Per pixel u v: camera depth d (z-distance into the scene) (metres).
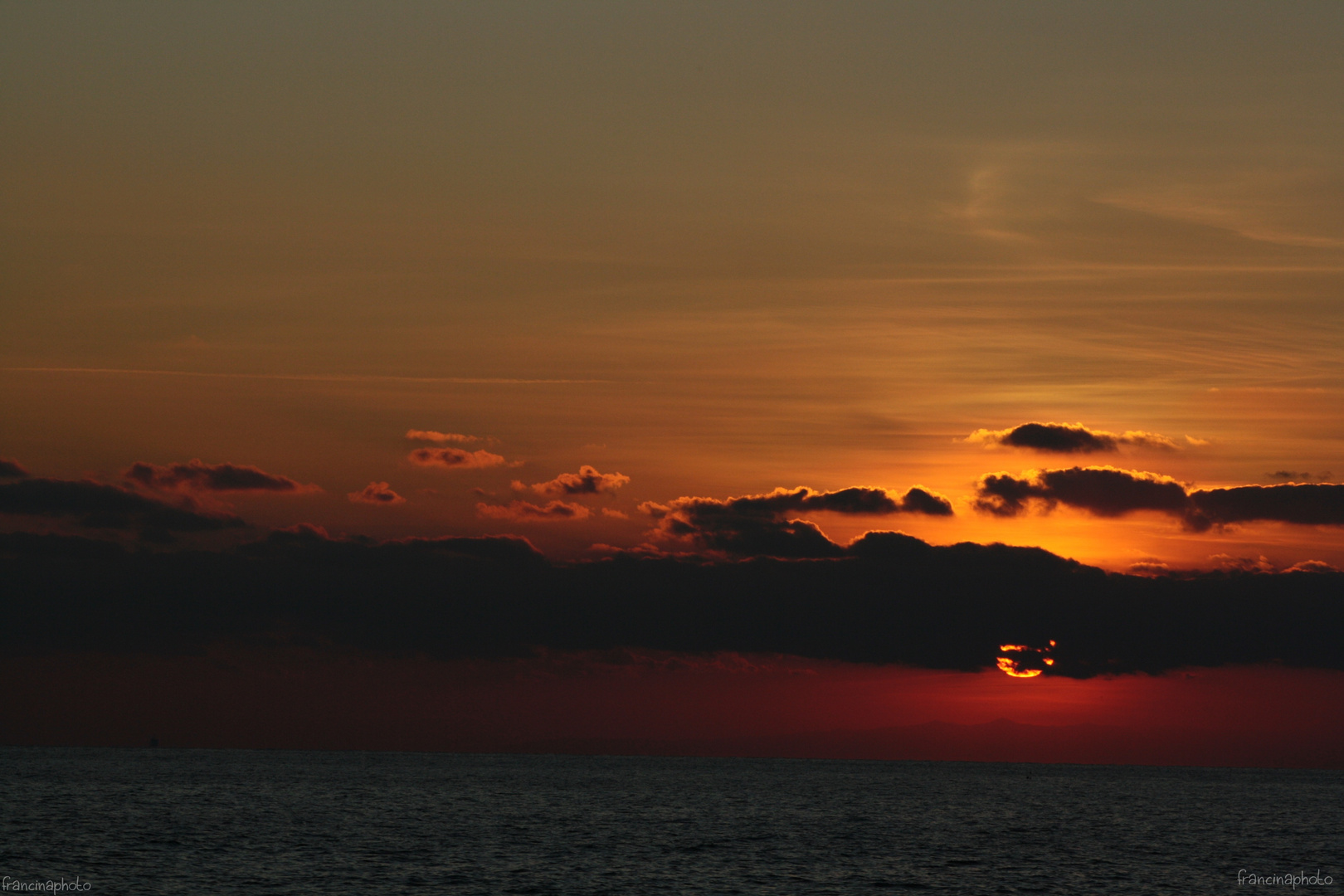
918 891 179.12
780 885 182.25
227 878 177.12
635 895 169.75
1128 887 187.88
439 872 187.12
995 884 188.38
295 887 170.62
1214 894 182.75
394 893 167.75
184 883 172.38
